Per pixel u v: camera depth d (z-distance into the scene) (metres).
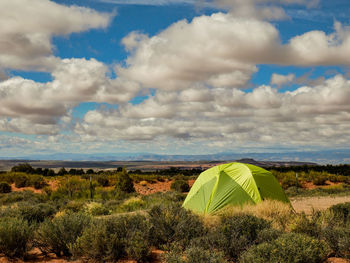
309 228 7.32
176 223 7.91
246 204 11.72
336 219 8.30
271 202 10.92
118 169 65.06
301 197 24.20
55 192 28.06
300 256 5.23
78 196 27.73
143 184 40.72
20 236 7.17
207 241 6.78
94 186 32.75
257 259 5.27
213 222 8.78
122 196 28.03
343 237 6.39
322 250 5.81
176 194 24.16
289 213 9.84
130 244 6.88
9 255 7.10
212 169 13.62
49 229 7.52
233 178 12.80
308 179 39.69
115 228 7.52
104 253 6.76
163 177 48.44
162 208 9.04
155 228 7.77
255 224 7.29
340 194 24.34
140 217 8.40
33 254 7.59
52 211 14.70
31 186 36.25
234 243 6.42
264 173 13.24
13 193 29.12
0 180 37.53
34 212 12.12
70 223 7.77
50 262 6.88
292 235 6.02
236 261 6.18
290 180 35.72
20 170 56.69
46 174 56.88
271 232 6.68
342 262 6.02
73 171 61.25
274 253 5.34
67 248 7.35
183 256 6.07
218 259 5.52
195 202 12.79
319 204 17.98
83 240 6.87
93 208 16.72
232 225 7.21
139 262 6.60
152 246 7.52
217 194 12.38
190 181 44.00
